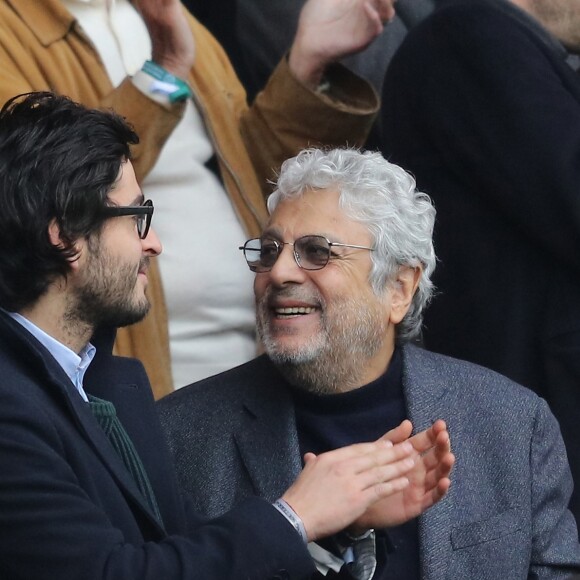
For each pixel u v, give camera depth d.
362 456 10.04
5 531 9.19
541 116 14.28
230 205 15.05
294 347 11.95
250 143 15.93
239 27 18.14
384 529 11.68
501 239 14.65
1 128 10.02
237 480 12.17
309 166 12.23
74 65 14.20
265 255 12.18
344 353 12.09
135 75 13.92
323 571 10.93
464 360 14.43
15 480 9.20
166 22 13.91
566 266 14.45
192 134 15.02
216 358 14.59
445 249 14.88
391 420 12.43
